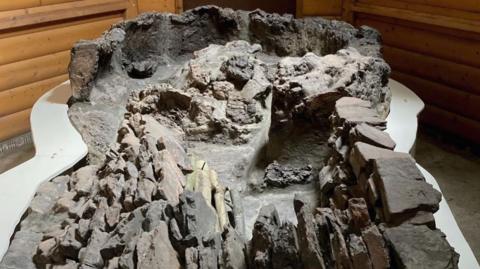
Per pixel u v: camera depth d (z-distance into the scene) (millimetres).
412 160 1540
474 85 3494
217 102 2676
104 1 4043
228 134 2527
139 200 1680
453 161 3570
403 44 3967
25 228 1814
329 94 2156
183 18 3471
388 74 2605
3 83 3539
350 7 4273
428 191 1404
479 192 3215
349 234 1397
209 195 1839
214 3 5086
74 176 2078
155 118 2693
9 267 1601
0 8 3354
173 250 1470
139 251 1419
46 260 1636
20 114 3732
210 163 2340
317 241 1373
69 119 2668
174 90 2703
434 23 3570
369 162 1565
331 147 2012
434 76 3785
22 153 3719
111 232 1606
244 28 3557
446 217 1690
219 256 1446
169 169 1865
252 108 2609
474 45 3406
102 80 2977
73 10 3795
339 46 3055
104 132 2564
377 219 1411
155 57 3453
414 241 1268
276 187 2242
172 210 1564
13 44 3510
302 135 2297
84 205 1856
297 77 2354
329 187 1867
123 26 3172
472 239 2797
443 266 1196
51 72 3846
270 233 1440
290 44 3418
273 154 2395
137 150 2076
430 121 3918
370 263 1258
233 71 2738
